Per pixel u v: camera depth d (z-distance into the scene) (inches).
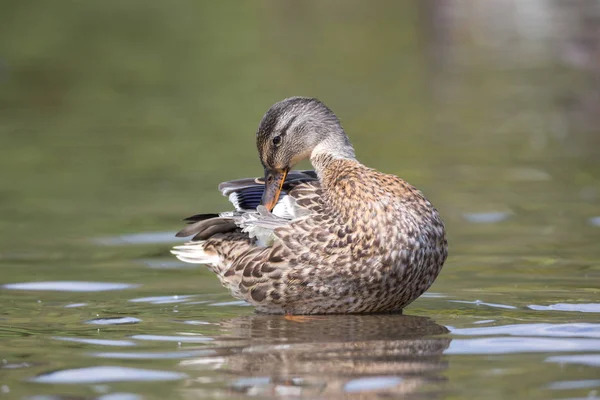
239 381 285.3
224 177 697.0
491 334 335.3
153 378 289.6
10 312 386.6
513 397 264.7
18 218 592.4
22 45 1488.7
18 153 816.3
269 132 422.9
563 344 318.0
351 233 369.4
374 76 1212.5
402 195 375.6
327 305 378.6
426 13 1776.6
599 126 872.3
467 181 668.7
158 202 626.8
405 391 273.0
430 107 996.6
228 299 414.0
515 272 442.6
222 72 1255.5
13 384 284.5
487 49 1402.6
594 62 1211.2
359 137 847.1
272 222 379.6
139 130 910.4
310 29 1659.7
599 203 594.2
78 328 357.7
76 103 1077.1
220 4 1939.0
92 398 271.1
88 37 1569.9
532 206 591.8
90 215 595.8
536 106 987.9
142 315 381.7
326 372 293.6
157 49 1453.0
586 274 434.0
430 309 383.9
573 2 1633.9
